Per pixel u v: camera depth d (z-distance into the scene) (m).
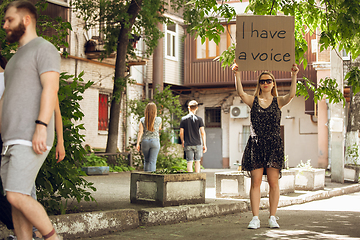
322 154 20.27
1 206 3.62
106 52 16.61
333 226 5.63
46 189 4.74
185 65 23.19
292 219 6.29
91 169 13.52
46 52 3.13
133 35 17.34
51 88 3.08
